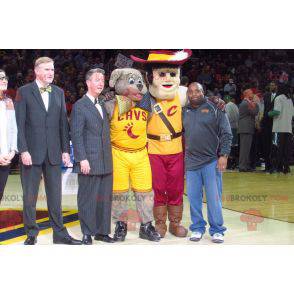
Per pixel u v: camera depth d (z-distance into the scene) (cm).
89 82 443
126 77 450
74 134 437
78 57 538
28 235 441
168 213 481
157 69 459
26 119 433
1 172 450
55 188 440
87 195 446
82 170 436
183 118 460
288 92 754
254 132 758
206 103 455
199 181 459
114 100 452
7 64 532
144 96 460
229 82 678
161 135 462
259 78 722
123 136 451
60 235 444
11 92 496
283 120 762
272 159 780
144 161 459
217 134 453
